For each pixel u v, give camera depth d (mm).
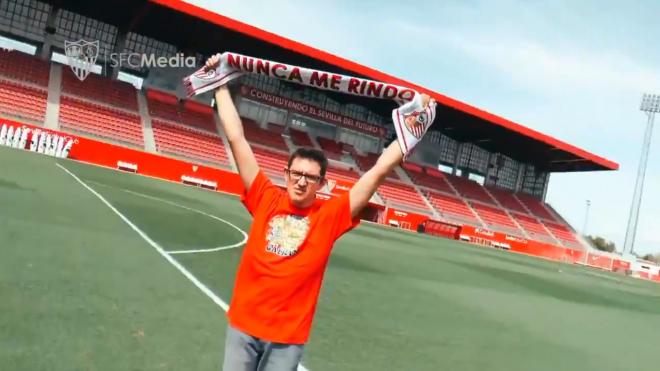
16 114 28484
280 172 37188
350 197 2562
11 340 3957
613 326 11273
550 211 54469
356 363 5113
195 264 8242
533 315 10625
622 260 45219
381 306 8344
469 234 41750
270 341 2402
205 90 2727
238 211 20359
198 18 30422
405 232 33500
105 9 32188
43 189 13242
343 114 43188
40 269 6062
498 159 53375
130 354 4133
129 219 11609
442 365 5668
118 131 32156
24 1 32688
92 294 5531
